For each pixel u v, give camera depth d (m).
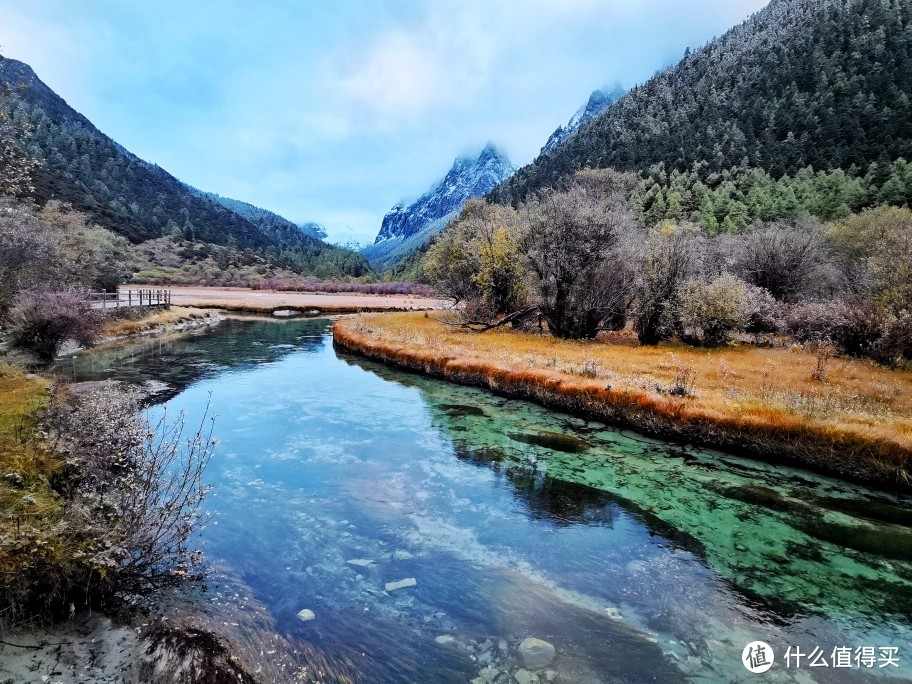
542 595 6.22
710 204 82.62
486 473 10.12
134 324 30.53
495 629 5.55
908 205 70.81
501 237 29.78
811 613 6.02
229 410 14.30
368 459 10.73
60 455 7.03
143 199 193.25
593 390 13.96
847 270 30.44
